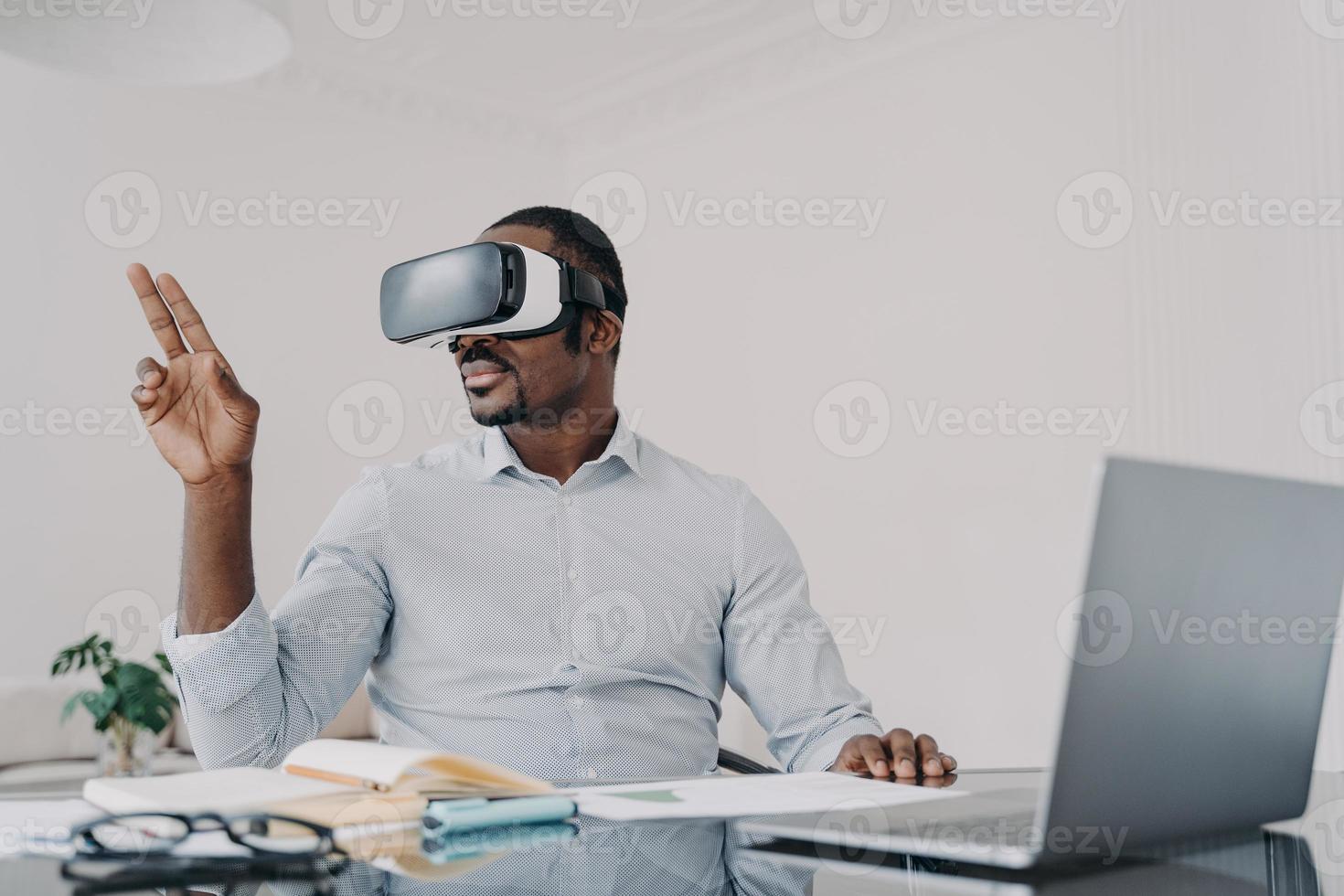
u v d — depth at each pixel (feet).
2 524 12.73
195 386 2.90
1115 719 1.80
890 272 12.98
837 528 13.30
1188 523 1.85
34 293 13.07
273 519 14.16
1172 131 9.92
